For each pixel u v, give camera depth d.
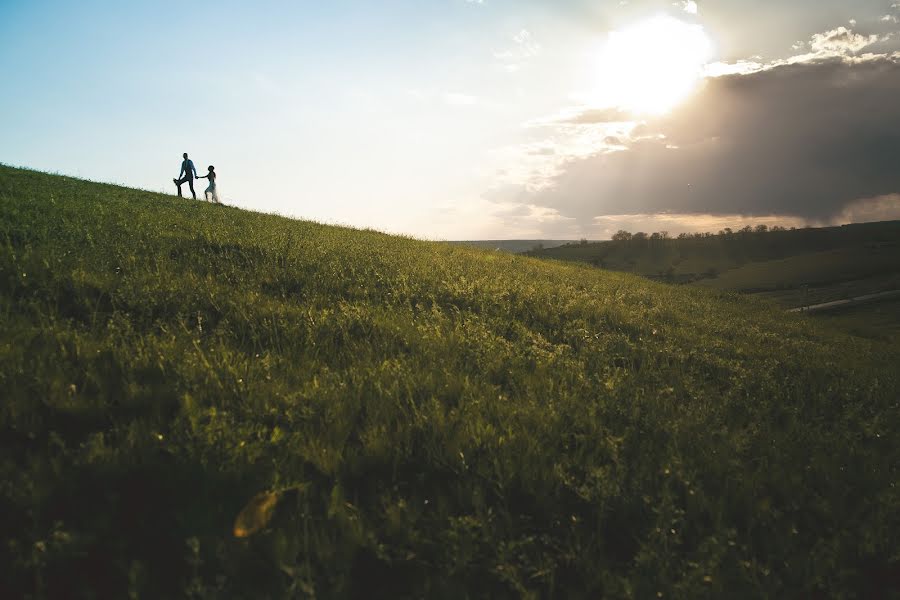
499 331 9.56
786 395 8.16
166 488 3.69
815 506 4.61
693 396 7.22
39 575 2.89
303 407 4.89
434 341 7.80
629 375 7.86
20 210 11.91
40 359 5.03
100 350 5.57
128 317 6.77
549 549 3.73
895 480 5.25
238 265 10.88
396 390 5.62
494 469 4.44
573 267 31.45
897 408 7.93
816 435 6.29
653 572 3.56
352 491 4.05
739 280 161.75
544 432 5.26
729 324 17.25
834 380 9.55
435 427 4.89
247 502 3.71
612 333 10.99
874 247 189.25
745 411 7.02
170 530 3.37
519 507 4.14
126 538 3.28
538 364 7.59
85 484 3.61
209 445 4.04
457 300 11.32
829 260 176.50
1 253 8.27
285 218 24.48
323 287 10.23
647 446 5.28
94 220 12.55
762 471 5.14
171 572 3.12
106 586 3.00
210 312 7.66
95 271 8.48
